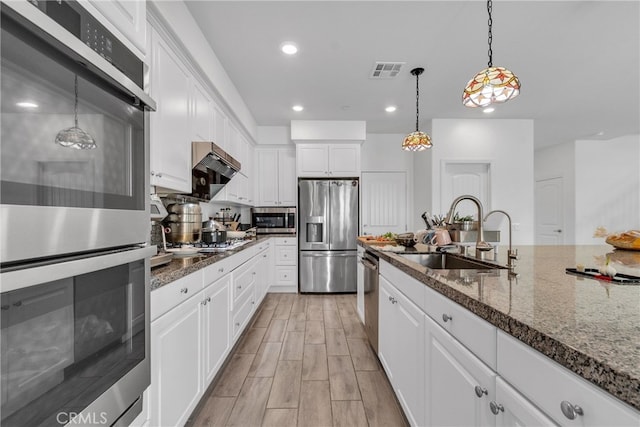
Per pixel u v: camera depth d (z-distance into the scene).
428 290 1.18
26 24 0.54
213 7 1.97
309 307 3.59
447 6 2.00
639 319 0.65
